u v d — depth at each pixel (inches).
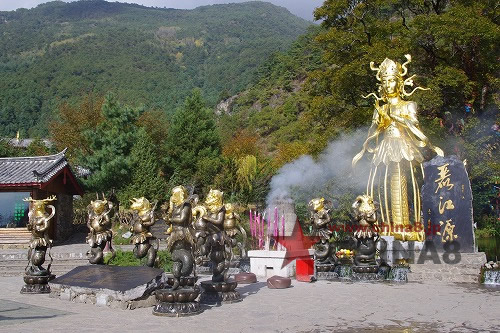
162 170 1923.0
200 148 1930.4
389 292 591.5
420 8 1302.9
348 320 435.5
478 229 1262.3
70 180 1365.7
